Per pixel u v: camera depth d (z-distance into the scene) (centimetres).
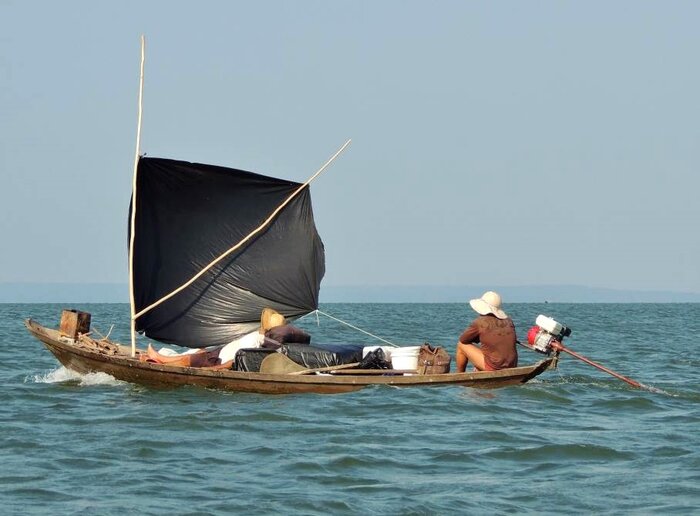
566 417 5947
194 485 4316
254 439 5225
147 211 7544
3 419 5778
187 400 6397
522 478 4481
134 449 4981
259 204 7606
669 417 6009
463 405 6197
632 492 4253
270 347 6875
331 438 5253
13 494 4162
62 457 4800
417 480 4434
